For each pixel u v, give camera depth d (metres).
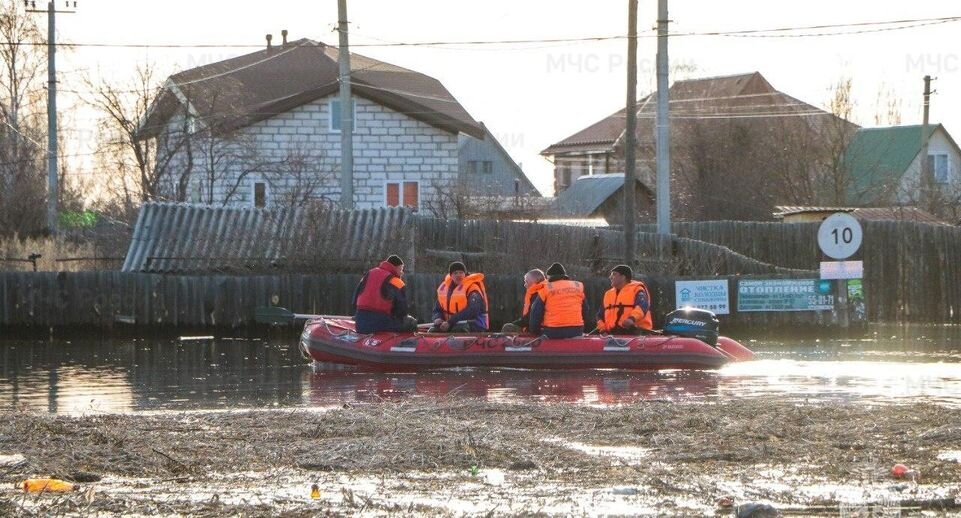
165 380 71.06
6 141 165.38
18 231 148.00
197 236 112.38
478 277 79.50
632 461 40.78
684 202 197.38
